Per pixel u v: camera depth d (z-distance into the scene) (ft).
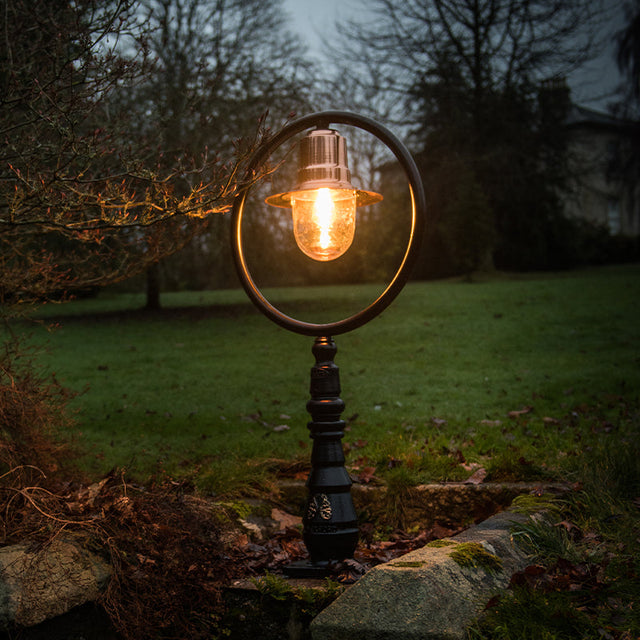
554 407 22.40
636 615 8.29
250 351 38.04
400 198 86.99
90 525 10.19
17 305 12.94
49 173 11.33
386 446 16.15
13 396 12.25
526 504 11.52
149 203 9.84
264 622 9.61
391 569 8.57
